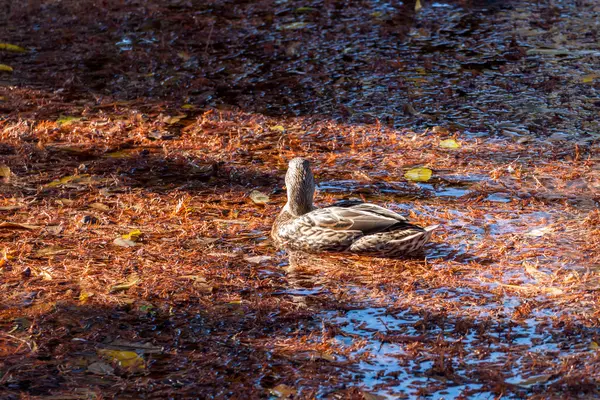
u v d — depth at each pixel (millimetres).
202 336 8797
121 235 11141
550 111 16281
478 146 14648
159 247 10828
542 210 11977
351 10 23297
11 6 23422
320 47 20344
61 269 10164
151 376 8078
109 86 17875
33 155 14117
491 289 9734
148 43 20656
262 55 19859
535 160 13953
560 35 21000
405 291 9727
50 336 8727
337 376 8062
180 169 13727
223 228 11516
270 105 16859
